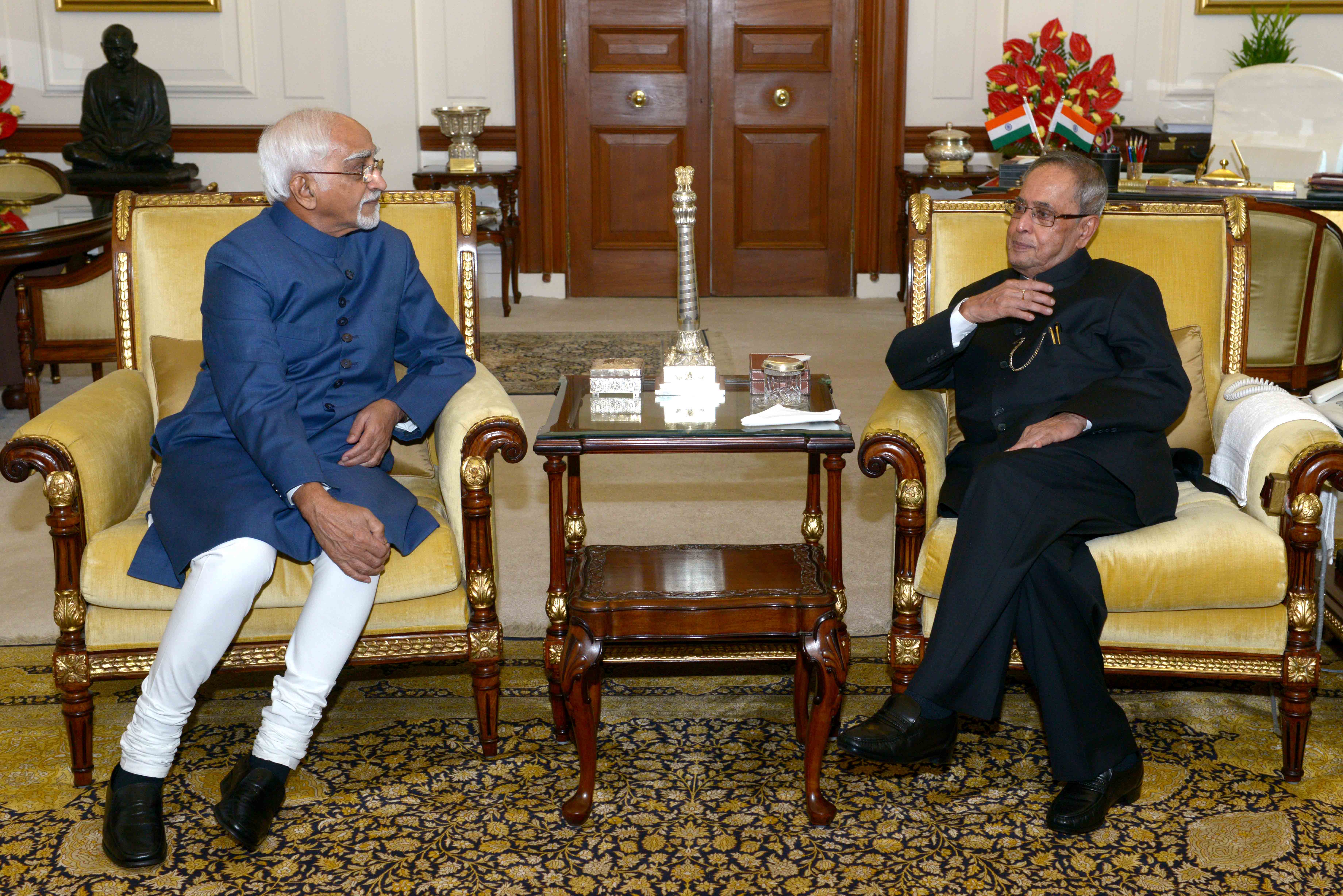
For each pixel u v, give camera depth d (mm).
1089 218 2293
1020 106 4629
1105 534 2068
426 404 2264
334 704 2439
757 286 7078
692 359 2373
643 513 3502
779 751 2248
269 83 6625
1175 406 2176
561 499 2188
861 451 2145
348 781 2145
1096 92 4578
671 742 2285
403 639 2146
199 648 1947
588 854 1928
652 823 2014
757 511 3520
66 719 2092
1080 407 2143
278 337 2172
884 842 1954
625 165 6898
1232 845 1932
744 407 2279
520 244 6883
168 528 2014
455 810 2051
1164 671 2092
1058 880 1850
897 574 2168
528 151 6844
